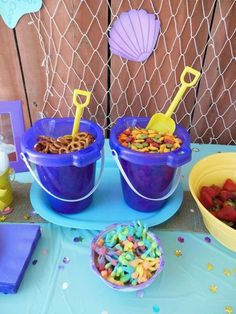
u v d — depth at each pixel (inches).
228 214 20.5
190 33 25.3
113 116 29.7
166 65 26.9
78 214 21.9
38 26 24.7
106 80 27.6
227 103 29.0
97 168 26.3
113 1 23.7
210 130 30.8
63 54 26.1
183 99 28.8
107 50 26.0
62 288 17.4
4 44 25.3
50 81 27.6
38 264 18.6
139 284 16.0
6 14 23.9
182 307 16.6
